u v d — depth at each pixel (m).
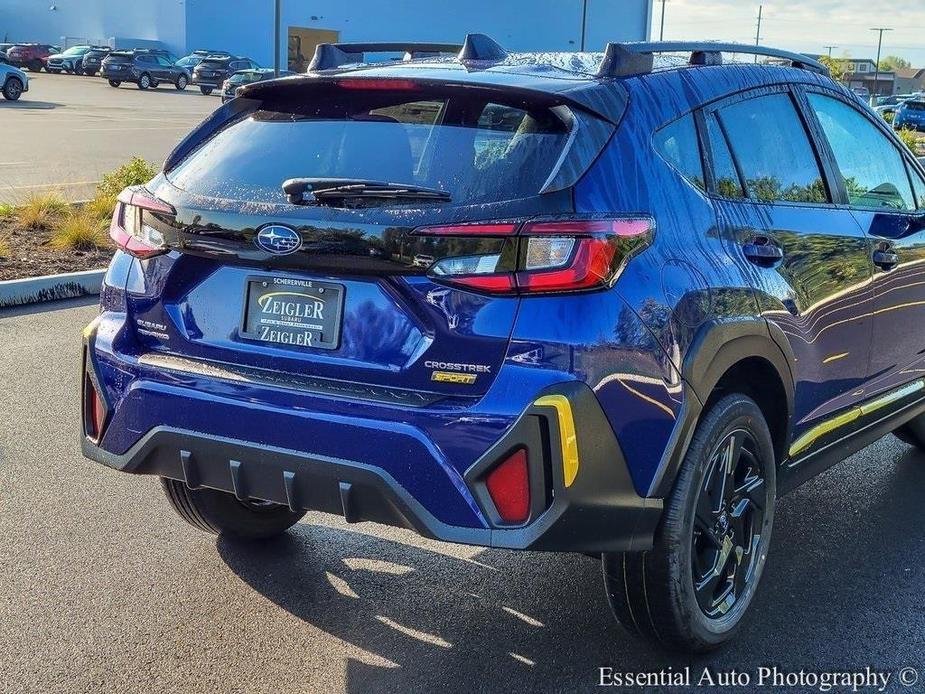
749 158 3.56
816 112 4.09
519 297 2.68
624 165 2.94
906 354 4.58
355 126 3.16
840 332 3.92
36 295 8.32
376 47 4.04
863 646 3.43
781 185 3.71
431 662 3.27
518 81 3.02
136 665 3.20
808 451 3.87
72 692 3.04
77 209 11.35
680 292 2.96
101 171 15.91
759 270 3.37
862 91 49.78
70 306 8.27
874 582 3.92
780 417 3.61
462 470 2.69
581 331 2.68
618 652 3.36
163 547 4.05
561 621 3.55
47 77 52.25
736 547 3.37
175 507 3.88
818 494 4.89
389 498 2.73
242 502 3.93
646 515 2.88
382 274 2.78
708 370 3.03
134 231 3.24
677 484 3.00
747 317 3.23
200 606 3.59
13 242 10.01
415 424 2.71
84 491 4.57
